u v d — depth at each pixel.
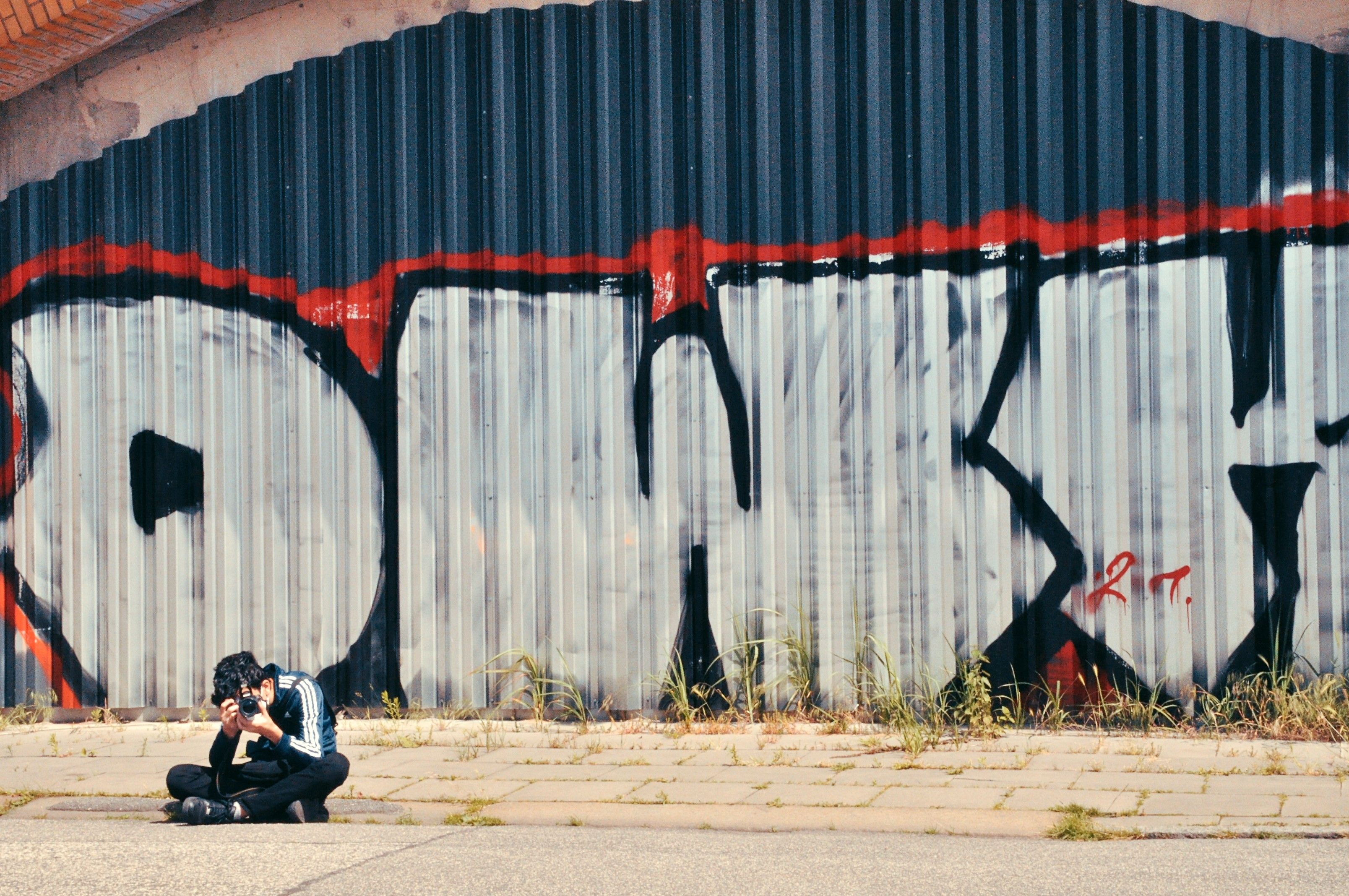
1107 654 8.62
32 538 9.92
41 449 9.96
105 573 9.83
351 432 9.52
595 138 9.27
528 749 8.28
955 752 7.96
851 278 8.97
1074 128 8.73
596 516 9.23
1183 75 8.62
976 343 8.80
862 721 8.82
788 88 9.07
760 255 9.06
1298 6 8.52
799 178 9.04
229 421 9.68
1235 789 6.77
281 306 9.66
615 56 9.26
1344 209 8.46
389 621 9.44
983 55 8.82
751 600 9.02
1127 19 8.69
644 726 8.98
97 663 9.80
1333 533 8.42
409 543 9.41
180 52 9.86
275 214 9.69
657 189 9.18
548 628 9.25
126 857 5.56
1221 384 8.54
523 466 9.31
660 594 9.12
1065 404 8.70
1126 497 8.62
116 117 9.95
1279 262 8.51
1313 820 6.04
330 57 9.63
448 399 9.40
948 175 8.86
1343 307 8.45
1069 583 8.67
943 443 8.83
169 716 9.75
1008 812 6.30
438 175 9.45
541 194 9.33
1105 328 8.66
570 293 9.29
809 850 5.70
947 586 8.80
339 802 6.83
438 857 5.57
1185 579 8.54
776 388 9.04
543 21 9.34
